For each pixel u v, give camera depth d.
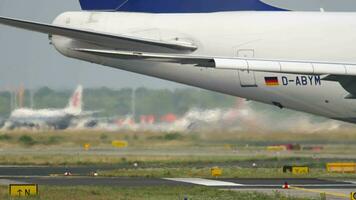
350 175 157.38
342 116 170.25
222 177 153.25
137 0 172.25
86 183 139.75
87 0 174.12
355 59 161.88
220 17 169.00
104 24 171.00
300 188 133.50
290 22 166.00
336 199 118.56
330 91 166.25
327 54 162.75
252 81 169.75
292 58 164.12
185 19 169.62
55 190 126.31
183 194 122.81
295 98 169.88
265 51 165.38
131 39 163.00
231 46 166.62
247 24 167.25
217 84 173.12
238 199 117.69
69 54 172.00
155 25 169.38
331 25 164.25
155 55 148.00
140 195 121.62
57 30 157.38
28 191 121.62
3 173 161.88
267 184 139.75
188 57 147.62
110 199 117.00
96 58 172.50
